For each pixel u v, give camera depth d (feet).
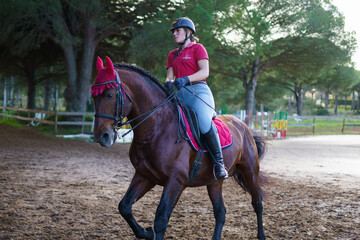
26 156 33.19
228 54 74.28
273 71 122.52
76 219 14.88
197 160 10.93
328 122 115.24
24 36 69.82
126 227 14.12
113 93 9.58
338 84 142.20
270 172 28.32
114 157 36.19
